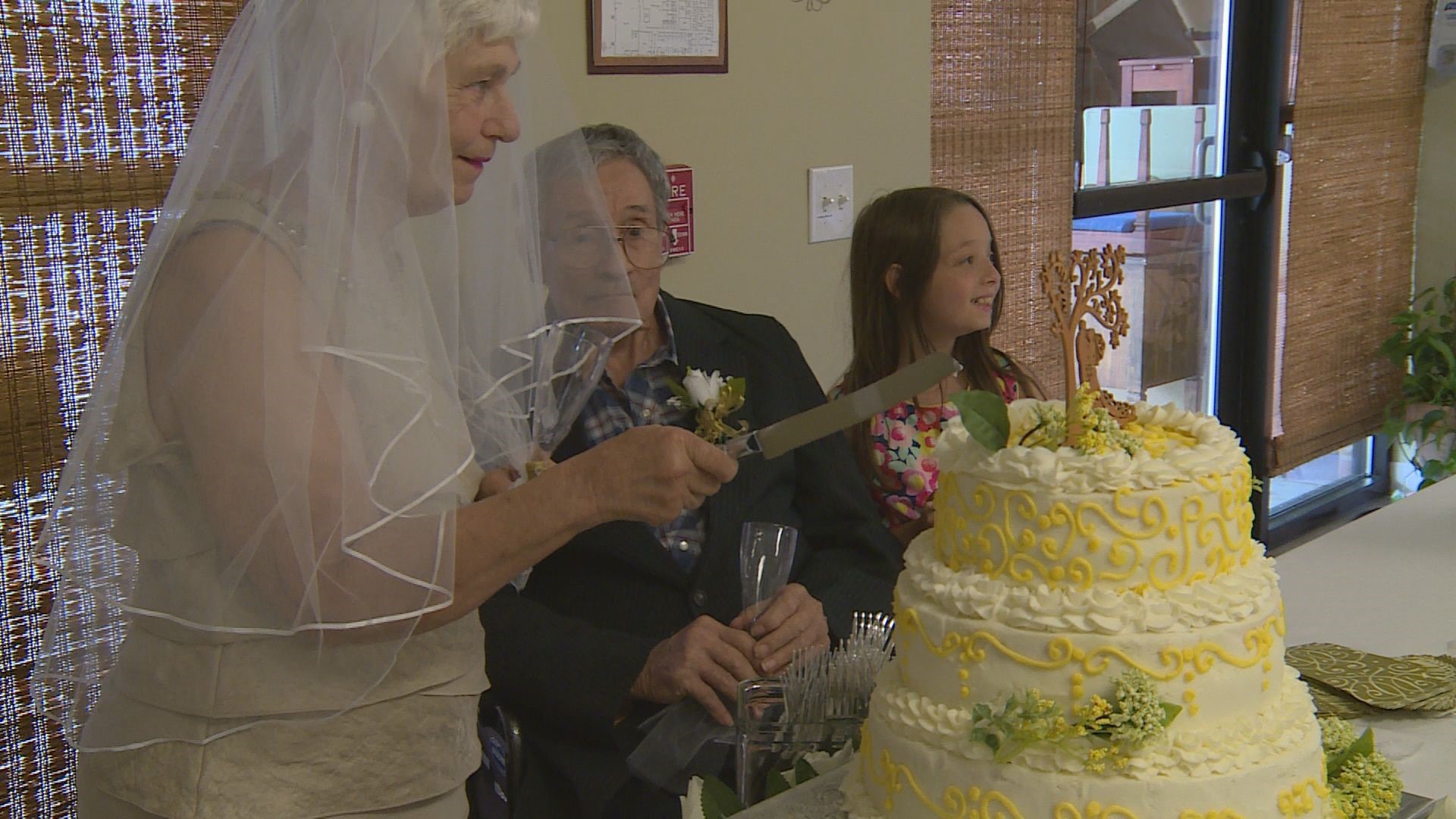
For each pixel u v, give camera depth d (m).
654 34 2.16
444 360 1.15
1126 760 0.99
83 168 1.65
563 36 2.04
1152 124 3.60
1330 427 4.31
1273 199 3.90
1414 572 2.00
